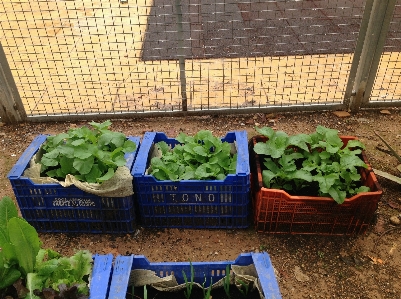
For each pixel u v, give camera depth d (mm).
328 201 1486
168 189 1533
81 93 2539
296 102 2291
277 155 1558
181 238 1604
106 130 1635
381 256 1515
